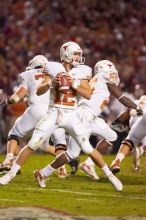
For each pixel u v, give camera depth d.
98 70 18.23
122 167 23.19
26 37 39.56
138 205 14.92
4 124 32.16
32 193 16.33
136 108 17.81
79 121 16.75
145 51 39.47
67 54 17.31
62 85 16.53
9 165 19.05
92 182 18.84
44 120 16.84
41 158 27.11
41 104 19.36
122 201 15.44
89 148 16.69
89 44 39.06
